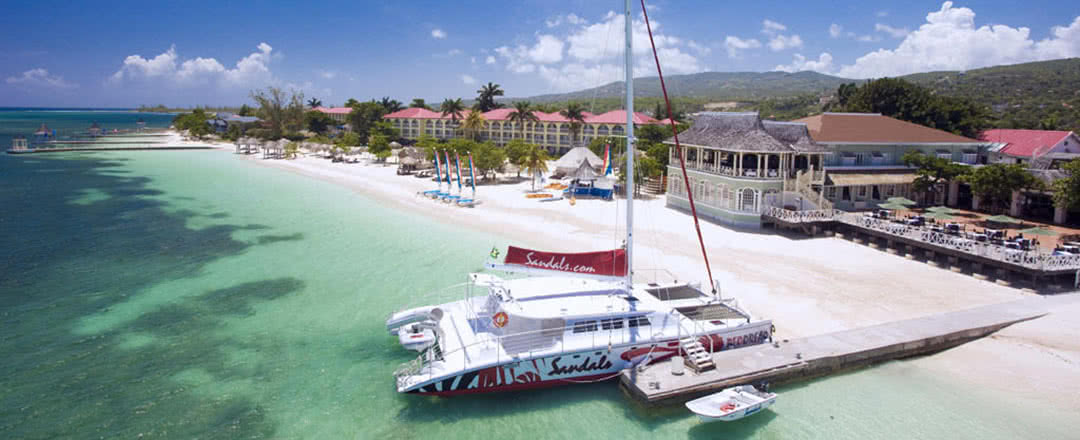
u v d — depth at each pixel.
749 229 42.56
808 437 17.27
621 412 18.84
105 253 37.97
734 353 21.22
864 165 50.44
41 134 151.25
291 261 36.00
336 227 45.84
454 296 29.42
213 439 17.28
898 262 33.38
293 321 26.19
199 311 27.42
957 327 23.23
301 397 19.66
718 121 48.38
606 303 21.67
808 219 39.69
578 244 39.28
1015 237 34.69
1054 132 53.31
